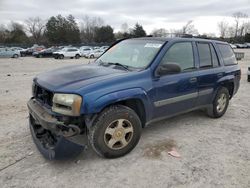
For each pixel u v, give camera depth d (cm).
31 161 359
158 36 479
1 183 309
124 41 499
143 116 396
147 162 361
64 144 330
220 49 543
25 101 681
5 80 1071
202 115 572
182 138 445
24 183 311
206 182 319
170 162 363
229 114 593
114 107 355
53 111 331
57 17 8244
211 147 414
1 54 3180
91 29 9269
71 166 348
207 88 491
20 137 437
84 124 350
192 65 463
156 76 396
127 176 328
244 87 974
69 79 355
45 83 358
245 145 425
